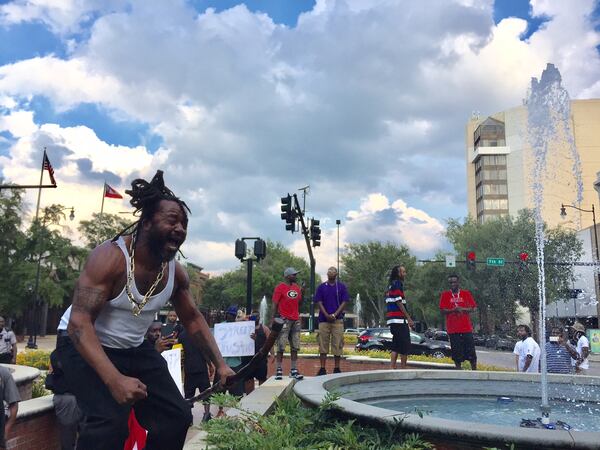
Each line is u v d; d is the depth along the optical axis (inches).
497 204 4077.3
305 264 2758.4
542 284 320.2
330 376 227.0
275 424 138.9
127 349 101.5
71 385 96.7
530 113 365.1
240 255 558.9
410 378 260.1
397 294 382.9
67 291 1759.4
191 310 116.4
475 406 229.5
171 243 100.5
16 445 200.5
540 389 257.0
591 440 117.6
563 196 2488.9
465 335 395.2
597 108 3299.7
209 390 110.8
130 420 90.7
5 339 454.3
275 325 102.3
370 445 135.7
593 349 1220.5
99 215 1893.5
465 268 1925.4
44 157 1163.3
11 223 1585.9
